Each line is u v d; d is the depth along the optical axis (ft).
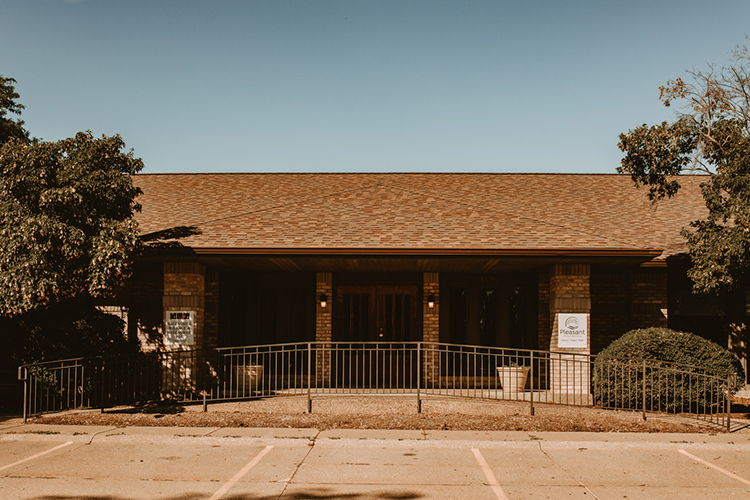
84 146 37.96
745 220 32.96
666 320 46.47
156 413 36.35
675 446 28.60
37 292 33.24
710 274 35.70
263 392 39.93
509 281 49.14
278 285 49.29
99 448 28.22
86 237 35.22
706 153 43.86
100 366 39.65
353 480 23.15
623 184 60.90
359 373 48.21
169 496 20.99
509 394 39.70
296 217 46.39
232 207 51.08
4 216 34.81
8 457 26.40
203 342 45.37
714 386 36.37
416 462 25.93
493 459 26.50
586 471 24.57
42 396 38.27
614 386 37.65
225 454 27.17
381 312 48.91
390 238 41.27
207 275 48.52
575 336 41.91
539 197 55.01
